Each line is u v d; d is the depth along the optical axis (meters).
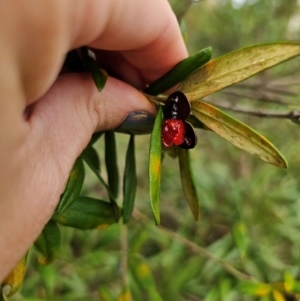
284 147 0.28
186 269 0.19
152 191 0.08
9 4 0.05
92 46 0.08
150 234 0.22
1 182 0.07
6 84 0.05
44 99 0.08
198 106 0.09
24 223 0.07
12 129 0.06
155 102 0.10
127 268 0.16
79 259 0.20
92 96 0.09
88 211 0.10
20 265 0.09
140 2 0.07
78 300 0.18
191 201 0.10
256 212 0.23
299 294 0.13
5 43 0.05
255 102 0.27
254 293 0.14
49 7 0.05
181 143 0.09
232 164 0.30
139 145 0.27
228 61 0.09
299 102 0.17
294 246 0.23
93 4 0.06
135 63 0.10
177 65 0.10
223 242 0.20
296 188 0.26
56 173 0.08
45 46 0.05
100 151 0.22
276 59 0.09
